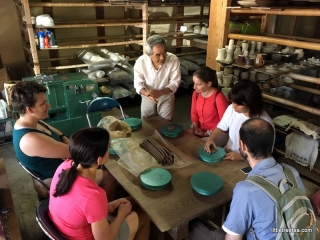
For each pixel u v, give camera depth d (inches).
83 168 52.6
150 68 111.2
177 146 81.9
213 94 98.7
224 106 97.2
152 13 189.3
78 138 50.9
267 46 130.3
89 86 122.5
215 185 61.4
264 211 45.2
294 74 106.3
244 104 74.9
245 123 50.3
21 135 69.2
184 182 64.9
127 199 69.3
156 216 54.2
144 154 75.9
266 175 47.4
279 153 119.6
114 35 179.9
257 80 123.3
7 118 122.2
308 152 105.9
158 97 109.3
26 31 142.6
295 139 109.2
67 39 164.4
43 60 155.9
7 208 70.4
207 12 208.7
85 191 49.9
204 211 56.0
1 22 154.6
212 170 69.6
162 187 61.9
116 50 185.9
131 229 62.1
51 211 54.0
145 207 56.6
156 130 90.0
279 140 120.7
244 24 146.5
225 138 95.8
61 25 140.2
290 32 170.9
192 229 63.8
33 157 71.2
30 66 154.3
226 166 71.3
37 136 69.4
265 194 45.3
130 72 165.9
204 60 197.3
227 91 120.4
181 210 55.9
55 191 51.6
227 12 121.6
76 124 125.5
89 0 164.1
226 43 128.1
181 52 211.5
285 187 46.4
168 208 56.4
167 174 65.5
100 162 53.4
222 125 87.7
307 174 110.3
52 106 119.3
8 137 134.2
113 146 78.5
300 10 95.5
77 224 51.5
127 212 62.2
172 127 91.2
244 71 124.1
